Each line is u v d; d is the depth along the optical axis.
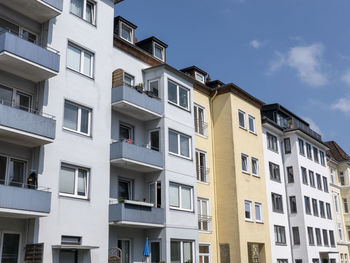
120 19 23.05
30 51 15.49
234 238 24.47
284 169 34.97
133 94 19.89
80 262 16.61
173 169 21.30
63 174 16.80
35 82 16.75
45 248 15.22
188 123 23.25
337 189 44.25
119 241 19.58
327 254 36.91
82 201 17.05
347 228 43.84
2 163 15.40
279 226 31.83
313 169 37.75
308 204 34.97
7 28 16.48
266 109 35.88
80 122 17.89
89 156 17.80
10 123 14.36
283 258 31.27
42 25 17.41
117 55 21.56
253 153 28.00
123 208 17.91
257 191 27.42
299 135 36.03
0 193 13.53
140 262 19.95
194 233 21.70
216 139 26.62
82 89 18.16
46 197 14.94
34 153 16.03
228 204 25.19
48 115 16.41
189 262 21.11
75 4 19.00
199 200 24.23
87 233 16.94
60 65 17.39
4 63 15.37
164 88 22.09
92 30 19.33
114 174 19.64
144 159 19.69
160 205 20.50
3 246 14.75
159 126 21.55
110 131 19.16
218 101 27.17
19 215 14.52
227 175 25.66
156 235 20.08
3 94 15.86
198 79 28.42
